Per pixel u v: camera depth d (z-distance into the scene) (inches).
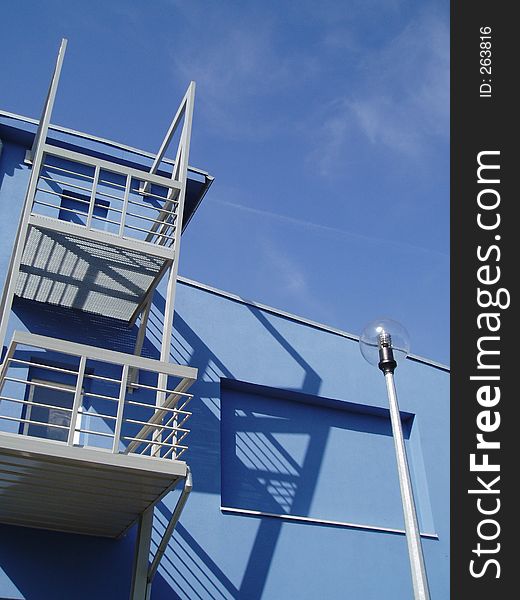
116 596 335.3
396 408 245.8
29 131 433.1
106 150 458.3
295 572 386.3
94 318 402.3
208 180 471.2
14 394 360.2
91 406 376.8
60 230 331.3
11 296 306.2
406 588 413.7
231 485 406.0
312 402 460.4
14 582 320.8
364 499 442.6
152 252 346.9
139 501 305.7
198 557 365.1
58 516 323.3
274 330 463.5
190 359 422.9
